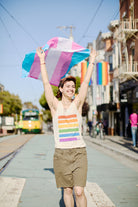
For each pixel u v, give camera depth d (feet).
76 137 10.26
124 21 67.36
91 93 133.28
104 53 94.94
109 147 46.70
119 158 34.58
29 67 12.98
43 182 19.40
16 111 185.47
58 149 10.28
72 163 10.16
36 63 12.84
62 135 10.27
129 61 65.87
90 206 13.83
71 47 12.87
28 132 114.52
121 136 80.48
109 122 94.17
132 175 22.93
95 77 78.59
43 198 15.35
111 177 21.85
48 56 12.87
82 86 10.82
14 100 185.16
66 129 10.27
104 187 18.47
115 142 59.47
